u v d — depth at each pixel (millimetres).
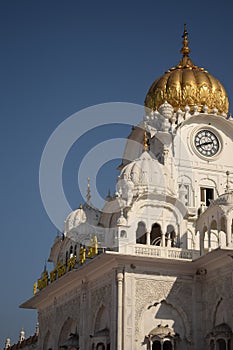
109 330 62625
